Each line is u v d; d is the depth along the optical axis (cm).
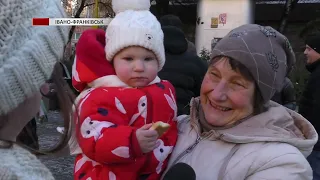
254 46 153
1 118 88
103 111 152
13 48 82
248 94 157
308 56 385
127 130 145
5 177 83
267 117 159
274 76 156
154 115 162
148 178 159
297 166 144
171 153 167
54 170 477
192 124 171
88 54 165
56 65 95
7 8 81
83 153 156
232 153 152
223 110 161
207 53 1016
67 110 104
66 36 94
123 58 165
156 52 169
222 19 1236
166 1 1134
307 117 360
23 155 90
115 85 162
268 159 145
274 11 1526
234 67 154
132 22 165
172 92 178
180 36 320
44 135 631
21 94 84
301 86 937
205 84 163
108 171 153
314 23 816
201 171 153
